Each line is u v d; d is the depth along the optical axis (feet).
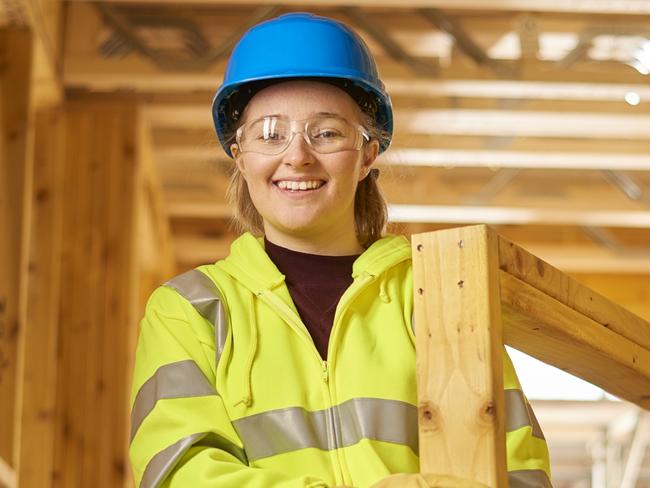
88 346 22.58
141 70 22.85
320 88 7.25
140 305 29.84
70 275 23.04
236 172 8.16
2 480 17.26
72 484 21.86
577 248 32.40
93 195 23.57
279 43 7.27
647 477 38.45
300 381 6.83
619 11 22.02
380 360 6.94
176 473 6.43
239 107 7.53
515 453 6.54
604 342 6.73
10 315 18.01
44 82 22.20
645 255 32.40
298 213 7.18
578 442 37.37
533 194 29.96
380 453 6.59
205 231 31.78
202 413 6.65
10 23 19.47
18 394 17.79
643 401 7.70
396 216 29.32
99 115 24.00
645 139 27.68
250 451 6.62
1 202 18.52
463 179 29.86
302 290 7.27
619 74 23.75
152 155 26.89
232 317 7.04
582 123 25.85
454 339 5.60
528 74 23.47
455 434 5.53
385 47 23.21
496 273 5.65
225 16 23.24
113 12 22.63
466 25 23.29
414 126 25.58
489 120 25.50
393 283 7.31
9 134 18.92
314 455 6.59
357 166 7.32
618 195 29.99
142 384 6.88
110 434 22.12
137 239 23.43
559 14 23.20
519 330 6.27
